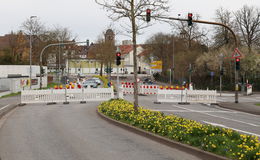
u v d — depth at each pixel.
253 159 6.66
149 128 11.09
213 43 56.94
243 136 8.67
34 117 17.12
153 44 81.06
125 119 13.63
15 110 21.91
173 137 9.37
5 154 8.43
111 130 12.16
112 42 77.19
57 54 72.88
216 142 8.05
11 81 41.50
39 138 10.66
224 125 13.88
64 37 75.88
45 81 57.69
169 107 22.62
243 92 44.34
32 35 58.47
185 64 58.72
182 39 60.75
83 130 12.22
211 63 51.44
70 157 7.99
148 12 14.81
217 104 26.03
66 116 17.22
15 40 77.38
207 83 53.50
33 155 8.27
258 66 50.34
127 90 37.69
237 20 57.00
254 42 56.38
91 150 8.73
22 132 12.01
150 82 71.69
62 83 66.31
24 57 78.69
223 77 52.28
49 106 24.42
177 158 7.72
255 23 56.12
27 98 26.34
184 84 51.84
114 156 8.01
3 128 13.20
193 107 23.08
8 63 69.81
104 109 17.47
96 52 87.50
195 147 8.25
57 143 9.77
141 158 7.77
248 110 20.62
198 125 10.75
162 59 80.38
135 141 9.93
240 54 25.03
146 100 29.16
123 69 121.81
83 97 27.67
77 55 80.50
